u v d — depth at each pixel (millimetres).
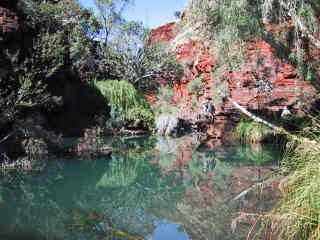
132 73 20578
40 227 3293
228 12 6996
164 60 21516
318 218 2611
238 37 7988
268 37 7652
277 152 8250
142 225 3352
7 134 8039
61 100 11430
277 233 3010
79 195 4582
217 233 3080
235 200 4156
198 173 6027
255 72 14758
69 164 6930
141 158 7816
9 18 9391
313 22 6781
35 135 8336
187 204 4066
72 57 14914
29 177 5715
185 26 9625
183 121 15727
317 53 7691
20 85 9406
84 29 18000
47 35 11359
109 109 14633
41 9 12711
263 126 10711
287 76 14445
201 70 21047
